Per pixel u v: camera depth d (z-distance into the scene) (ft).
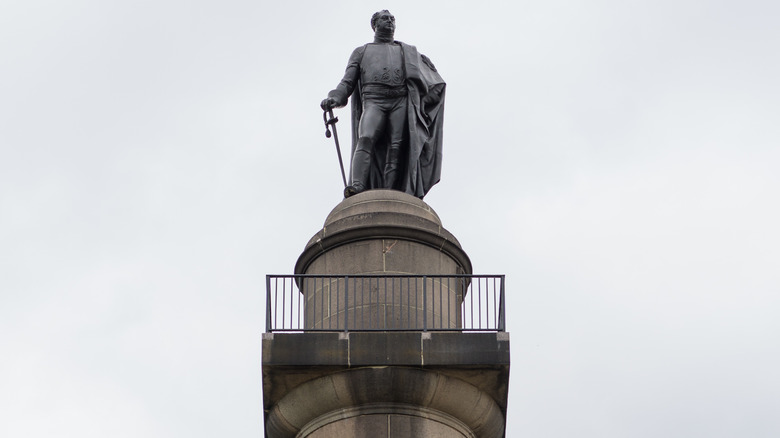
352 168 111.45
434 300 100.73
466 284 106.01
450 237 105.09
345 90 114.32
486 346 95.20
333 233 103.71
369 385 94.99
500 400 97.50
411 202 107.14
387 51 115.65
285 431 98.02
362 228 103.24
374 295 100.83
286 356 94.63
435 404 96.17
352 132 116.47
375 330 95.71
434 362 94.68
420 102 114.32
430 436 95.55
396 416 95.55
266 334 95.25
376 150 113.91
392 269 102.17
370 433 95.09
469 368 95.09
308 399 96.22
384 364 94.63
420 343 95.20
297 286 107.14
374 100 113.80
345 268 102.78
